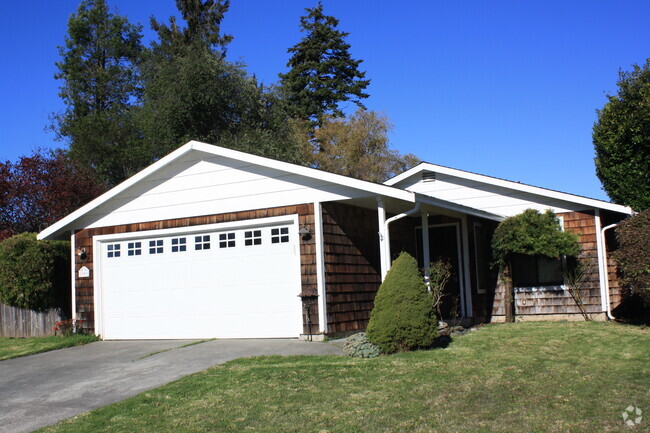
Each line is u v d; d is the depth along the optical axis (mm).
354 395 7645
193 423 6895
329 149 38625
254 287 12492
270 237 12469
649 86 19781
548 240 13914
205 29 38906
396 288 10078
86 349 12570
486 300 15547
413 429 6352
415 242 15766
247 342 11734
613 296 15094
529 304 15336
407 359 9398
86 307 14273
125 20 40031
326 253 12008
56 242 15477
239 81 31234
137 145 32031
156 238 13703
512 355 9648
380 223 11516
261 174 12641
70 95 37719
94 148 31453
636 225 12477
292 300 12070
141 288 13734
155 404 7758
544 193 15109
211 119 30938
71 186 23594
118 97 38688
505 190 15820
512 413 6680
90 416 7480
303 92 41719
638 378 7922
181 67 30922
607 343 10641
